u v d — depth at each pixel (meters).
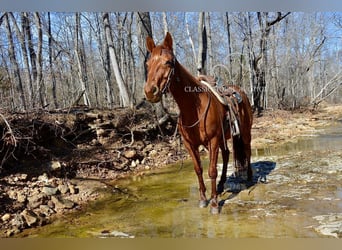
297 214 3.26
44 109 6.31
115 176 5.52
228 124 3.80
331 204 3.49
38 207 3.95
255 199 3.85
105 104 15.64
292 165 5.46
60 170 5.12
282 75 19.34
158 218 3.46
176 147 7.34
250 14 14.78
